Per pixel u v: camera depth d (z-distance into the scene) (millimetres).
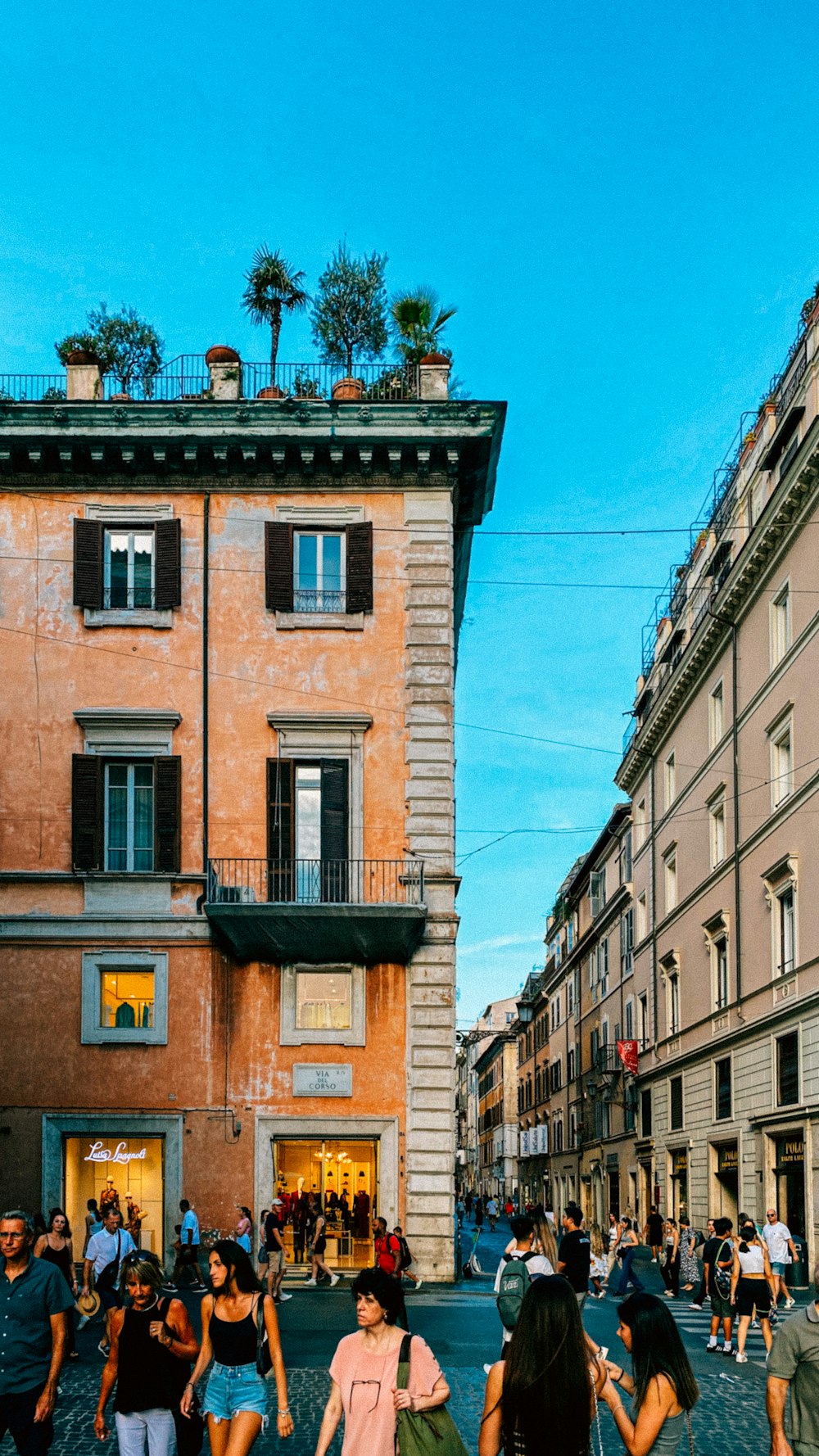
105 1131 26750
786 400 32719
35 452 28516
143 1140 26953
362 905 25703
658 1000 45781
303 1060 27094
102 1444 12586
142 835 28000
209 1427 8656
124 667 28344
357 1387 7219
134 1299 8820
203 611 28578
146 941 27344
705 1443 13023
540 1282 6145
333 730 28125
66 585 28578
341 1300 23547
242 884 27484
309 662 28391
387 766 28031
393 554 28812
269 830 27656
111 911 27406
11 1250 8586
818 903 28797
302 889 27578
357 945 27016
